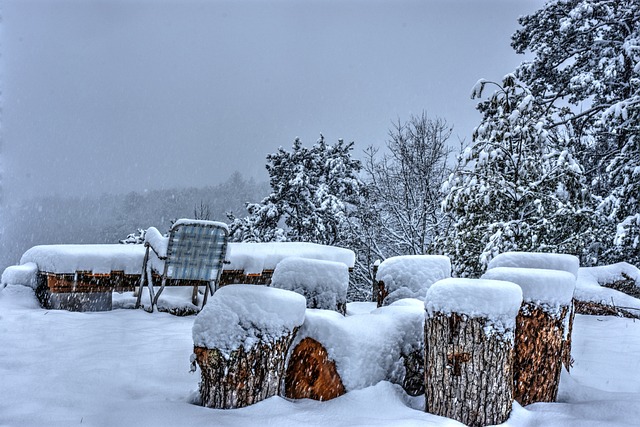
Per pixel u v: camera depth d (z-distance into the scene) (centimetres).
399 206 2009
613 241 1215
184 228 572
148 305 621
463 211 887
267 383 285
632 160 1245
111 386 310
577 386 343
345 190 2122
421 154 2006
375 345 314
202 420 253
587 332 636
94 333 466
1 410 261
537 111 895
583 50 1628
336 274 431
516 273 324
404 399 310
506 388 278
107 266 598
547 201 841
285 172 2088
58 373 330
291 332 296
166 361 374
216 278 599
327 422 259
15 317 531
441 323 282
